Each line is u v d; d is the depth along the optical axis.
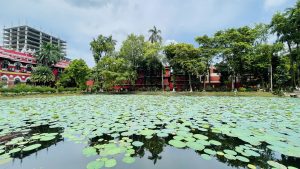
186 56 28.59
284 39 22.05
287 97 16.19
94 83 31.81
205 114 6.29
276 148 2.87
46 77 32.22
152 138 3.66
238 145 3.21
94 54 33.38
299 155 2.57
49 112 6.86
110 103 10.64
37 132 4.05
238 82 32.12
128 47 30.14
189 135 3.66
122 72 29.39
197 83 34.12
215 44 28.80
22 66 31.58
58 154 2.88
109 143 3.26
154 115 6.10
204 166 2.48
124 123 4.85
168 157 2.79
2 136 3.76
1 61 27.55
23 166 2.46
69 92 28.45
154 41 33.72
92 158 2.74
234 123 4.82
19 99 14.48
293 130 4.06
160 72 34.03
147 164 2.55
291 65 22.94
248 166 2.42
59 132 4.04
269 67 25.66
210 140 3.37
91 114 6.32
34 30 80.69
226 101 11.95
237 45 25.14
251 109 7.66
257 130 4.05
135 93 27.09
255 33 26.11
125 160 2.53
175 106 8.88
